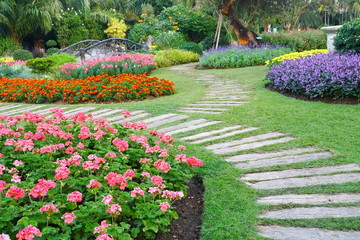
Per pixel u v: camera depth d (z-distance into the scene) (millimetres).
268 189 2812
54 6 24141
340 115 4777
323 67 6141
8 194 2074
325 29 9453
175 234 2297
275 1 18719
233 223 2328
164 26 21688
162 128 4844
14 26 23109
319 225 2242
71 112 6348
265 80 8680
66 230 1984
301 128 4344
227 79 9844
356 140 3787
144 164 2939
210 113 5449
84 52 15680
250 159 3479
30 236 1725
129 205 2375
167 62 14945
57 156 3299
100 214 2141
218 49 15391
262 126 4539
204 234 2242
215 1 16016
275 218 2369
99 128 3504
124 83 7766
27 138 3275
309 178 2951
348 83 5523
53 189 2422
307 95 6227
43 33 27938
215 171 3219
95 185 2264
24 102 8227
